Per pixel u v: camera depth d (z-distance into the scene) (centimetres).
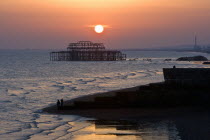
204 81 6128
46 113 5516
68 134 4184
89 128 4453
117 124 4612
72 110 5653
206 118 4856
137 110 5509
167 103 5756
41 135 4194
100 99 5812
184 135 3962
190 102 5788
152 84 6531
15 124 4828
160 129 4266
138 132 4147
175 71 6278
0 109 6062
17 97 7750
